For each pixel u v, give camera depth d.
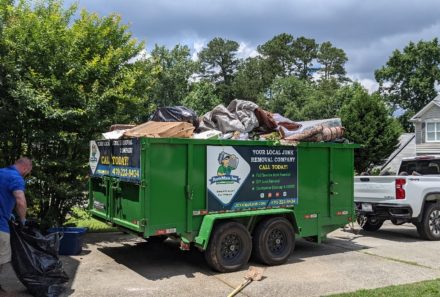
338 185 8.71
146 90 11.09
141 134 6.92
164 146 6.81
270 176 7.81
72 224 10.05
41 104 8.66
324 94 62.81
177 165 6.92
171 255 8.34
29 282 5.91
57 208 9.69
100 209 8.36
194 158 7.07
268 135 8.15
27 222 6.32
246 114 8.22
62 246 8.24
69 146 9.57
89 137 9.62
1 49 9.05
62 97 9.19
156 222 6.75
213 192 7.23
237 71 87.00
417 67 60.81
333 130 8.60
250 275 6.77
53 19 9.52
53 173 9.52
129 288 6.36
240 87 77.06
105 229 10.65
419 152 39.31
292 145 8.04
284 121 8.73
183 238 7.01
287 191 8.00
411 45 61.03
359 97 34.38
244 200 7.53
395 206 10.23
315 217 8.41
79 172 9.58
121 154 7.31
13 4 9.77
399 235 11.09
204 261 7.89
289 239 7.89
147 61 11.27
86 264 7.64
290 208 8.05
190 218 7.02
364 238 10.58
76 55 9.49
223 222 7.25
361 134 33.25
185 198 6.99
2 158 9.35
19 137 9.37
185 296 6.04
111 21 10.56
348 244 9.77
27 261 5.94
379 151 33.31
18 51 9.09
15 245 5.95
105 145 7.96
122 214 7.39
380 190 10.57
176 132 7.01
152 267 7.49
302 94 64.00
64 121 9.17
